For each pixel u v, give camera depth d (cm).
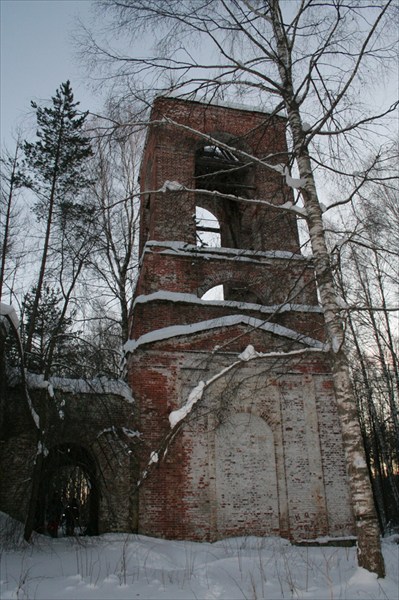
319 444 1461
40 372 1342
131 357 1483
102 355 1353
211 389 1454
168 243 1642
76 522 1546
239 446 1413
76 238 1445
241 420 1445
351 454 803
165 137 1819
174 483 1335
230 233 1920
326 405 1517
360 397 2619
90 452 1366
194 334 1509
